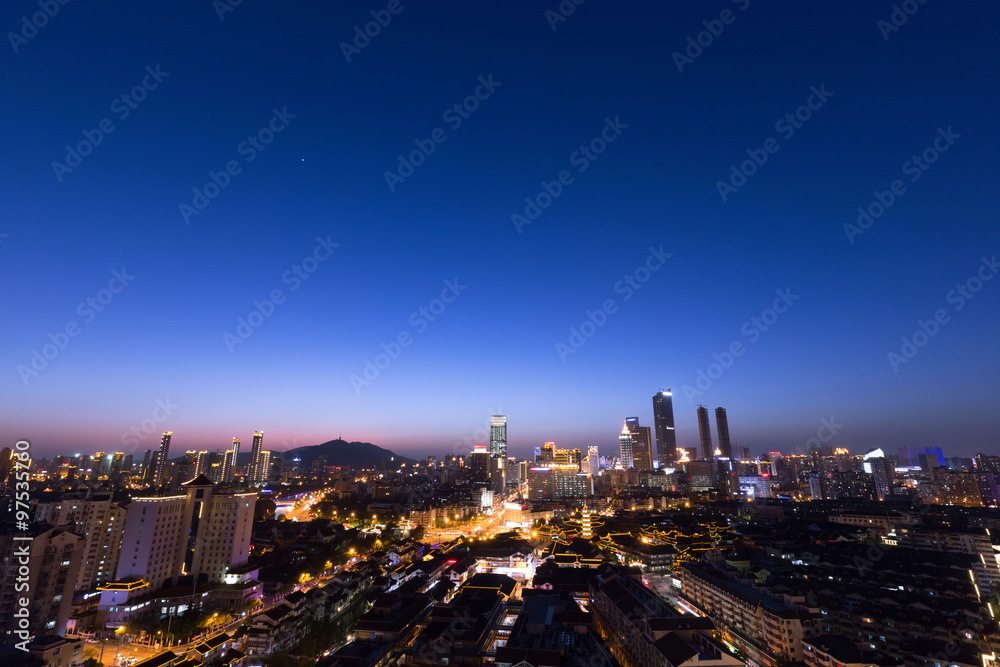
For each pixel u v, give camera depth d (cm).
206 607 19550
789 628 14925
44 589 14262
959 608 17275
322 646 15700
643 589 18438
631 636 14600
